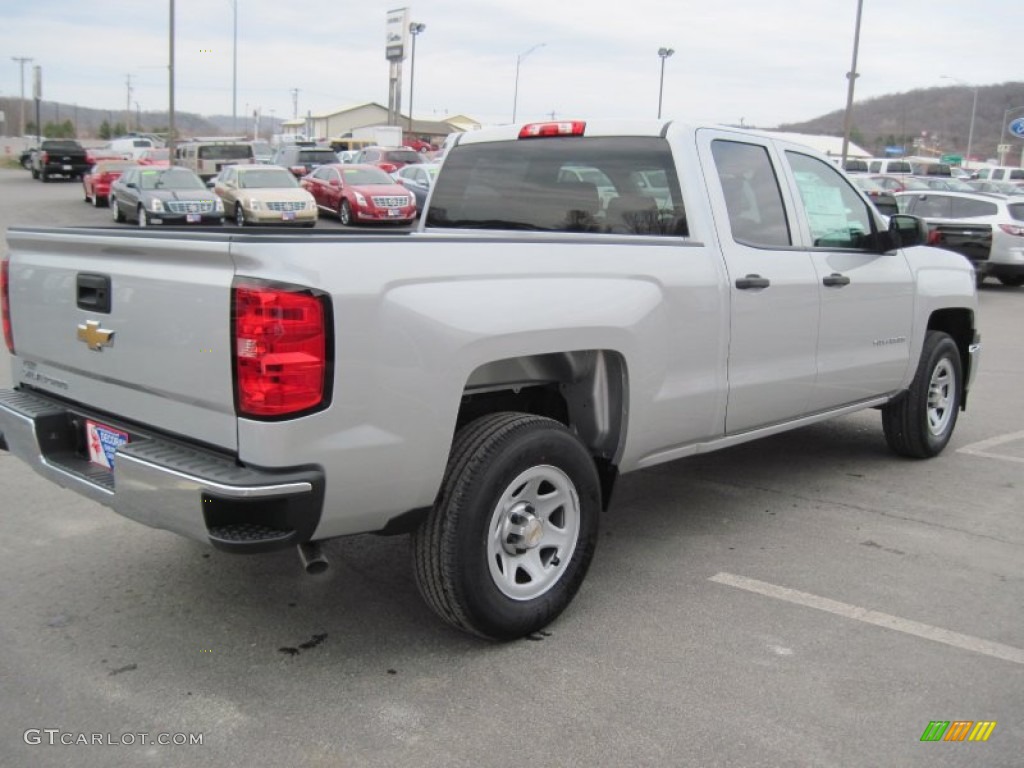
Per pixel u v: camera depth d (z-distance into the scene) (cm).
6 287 406
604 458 411
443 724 308
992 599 413
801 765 289
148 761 287
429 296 320
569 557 378
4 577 417
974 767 291
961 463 635
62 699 320
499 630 354
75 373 370
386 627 377
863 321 536
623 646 363
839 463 630
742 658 355
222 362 299
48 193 3597
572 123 486
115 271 336
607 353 392
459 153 537
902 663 354
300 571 430
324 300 293
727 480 589
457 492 336
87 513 497
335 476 303
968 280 644
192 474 294
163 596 401
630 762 289
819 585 425
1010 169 4131
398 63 6969
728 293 439
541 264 359
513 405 416
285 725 307
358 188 2517
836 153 4094
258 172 2452
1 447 399
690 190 440
